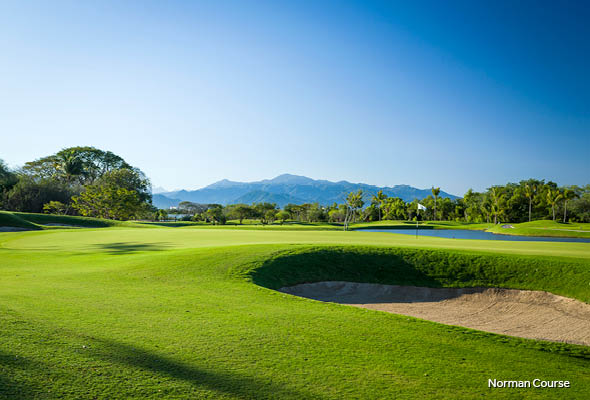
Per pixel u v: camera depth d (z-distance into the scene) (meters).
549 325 12.45
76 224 51.16
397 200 140.38
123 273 13.58
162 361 6.04
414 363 6.80
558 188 113.44
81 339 6.64
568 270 15.48
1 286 10.82
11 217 44.66
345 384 5.70
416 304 14.95
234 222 117.44
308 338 7.70
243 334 7.65
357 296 15.73
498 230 78.56
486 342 8.32
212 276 13.59
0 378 4.93
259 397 5.12
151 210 99.38
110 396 4.82
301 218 133.62
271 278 15.05
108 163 96.19
